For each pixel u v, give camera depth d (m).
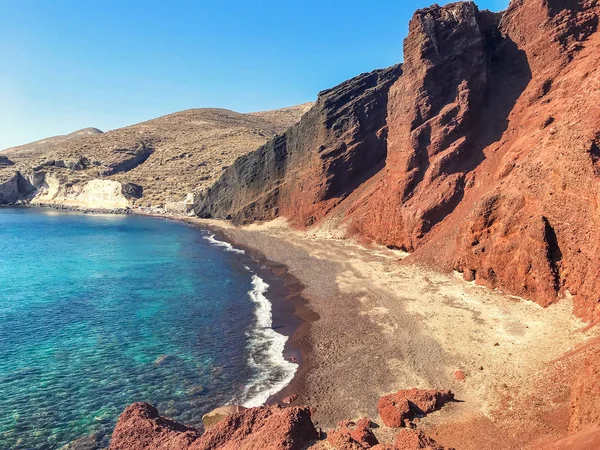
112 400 20.20
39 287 41.06
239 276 45.62
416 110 47.88
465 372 20.08
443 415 16.78
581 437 10.55
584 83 27.52
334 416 17.92
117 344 26.83
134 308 34.31
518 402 16.55
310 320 30.53
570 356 18.09
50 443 17.02
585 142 23.56
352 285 37.34
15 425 18.14
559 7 43.66
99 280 44.09
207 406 19.53
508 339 22.50
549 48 42.06
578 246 23.28
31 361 24.25
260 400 19.91
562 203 24.97
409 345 23.83
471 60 48.00
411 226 43.41
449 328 25.25
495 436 14.70
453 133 45.06
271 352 25.42
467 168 42.91
